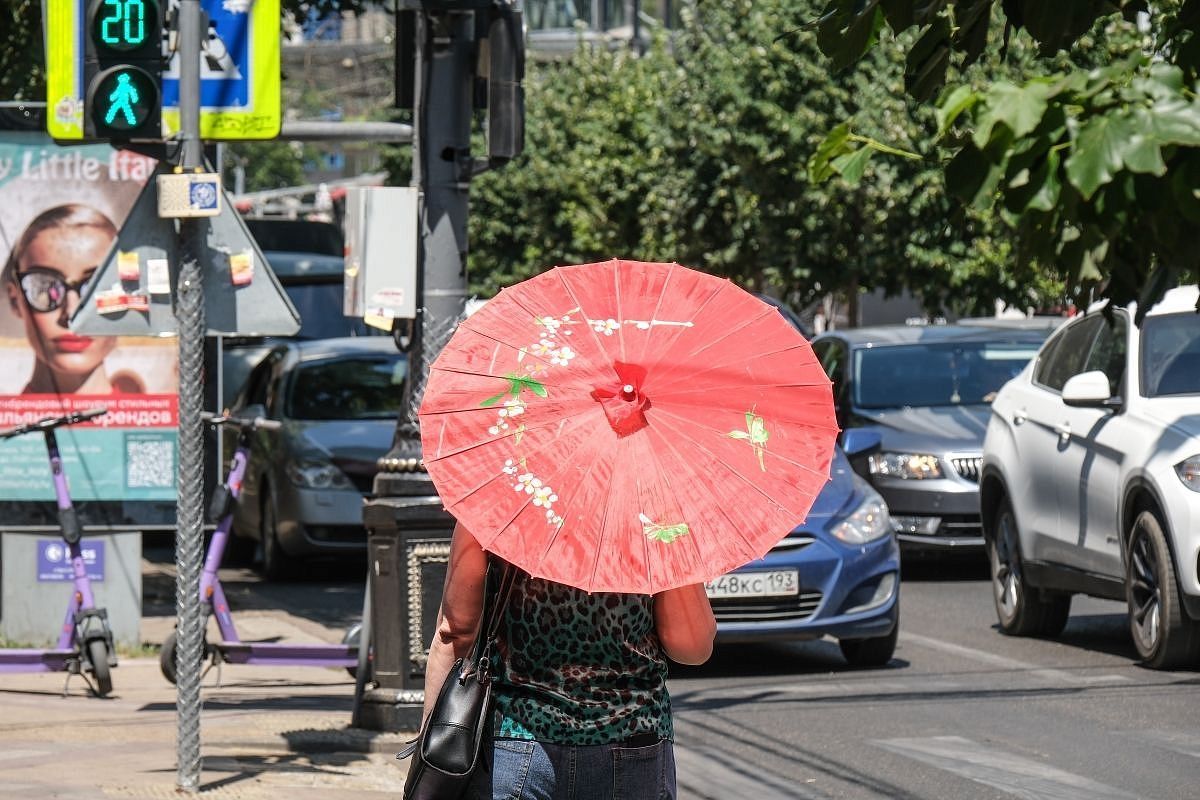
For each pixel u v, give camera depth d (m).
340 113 124.31
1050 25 8.49
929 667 24.52
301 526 36.28
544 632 8.55
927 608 30.89
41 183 28.25
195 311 17.14
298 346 40.62
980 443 34.75
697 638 8.63
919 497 34.53
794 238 68.62
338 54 118.12
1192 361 24.22
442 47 19.98
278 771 17.78
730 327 8.38
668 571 7.88
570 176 89.75
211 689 23.42
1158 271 7.96
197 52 17.22
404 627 19.31
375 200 19.56
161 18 17.06
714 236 77.06
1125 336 25.02
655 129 79.38
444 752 8.48
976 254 64.69
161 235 17.28
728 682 23.78
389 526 19.23
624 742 8.54
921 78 9.13
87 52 17.06
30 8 36.75
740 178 71.44
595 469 8.05
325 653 21.50
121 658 26.22
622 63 95.62
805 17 66.75
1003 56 9.02
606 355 8.27
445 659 8.87
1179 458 22.48
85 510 28.17
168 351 28.28
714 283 8.52
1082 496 24.86
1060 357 27.16
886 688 22.88
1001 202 7.49
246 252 17.48
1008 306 67.69
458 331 8.48
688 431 8.15
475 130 95.62
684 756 18.91
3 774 17.28
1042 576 26.31
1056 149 7.19
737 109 68.00
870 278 69.06
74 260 28.28
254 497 38.72
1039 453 26.28
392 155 104.75
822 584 23.92
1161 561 22.58
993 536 28.09
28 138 28.23
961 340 38.41
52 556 26.52
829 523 24.27
